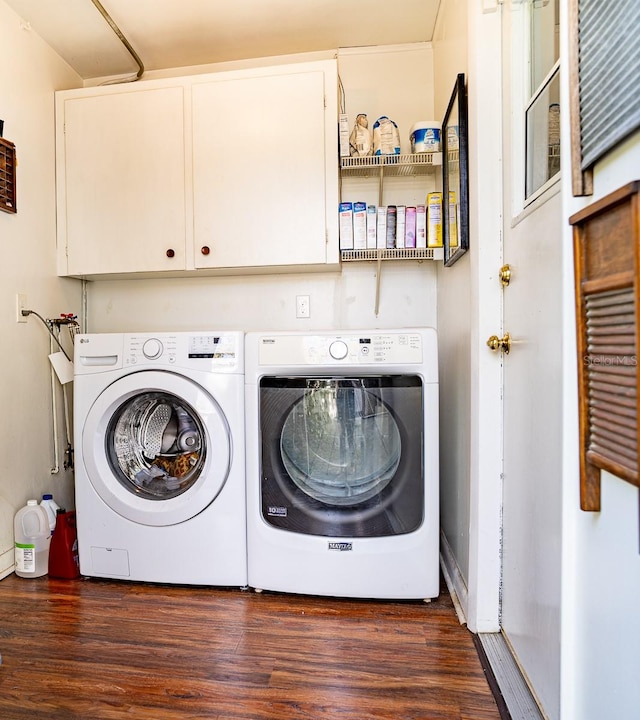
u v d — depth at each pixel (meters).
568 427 0.68
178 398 1.50
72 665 1.15
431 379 1.37
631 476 0.51
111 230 1.93
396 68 2.03
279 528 1.44
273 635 1.26
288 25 1.87
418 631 1.27
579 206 0.64
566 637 0.70
